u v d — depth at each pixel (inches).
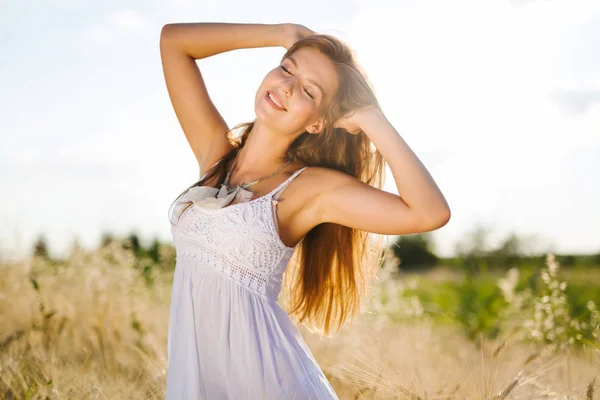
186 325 103.3
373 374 127.0
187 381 101.0
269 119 110.2
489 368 123.3
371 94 109.1
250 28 121.0
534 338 178.4
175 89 123.7
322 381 104.3
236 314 101.7
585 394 120.3
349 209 106.0
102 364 150.9
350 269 123.2
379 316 212.7
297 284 126.3
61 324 164.2
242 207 104.7
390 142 105.2
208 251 103.7
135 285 239.3
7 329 170.4
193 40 122.0
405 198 103.0
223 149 122.0
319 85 109.2
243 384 99.7
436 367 150.6
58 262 236.4
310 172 109.3
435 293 267.1
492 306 234.4
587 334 169.3
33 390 127.2
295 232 109.5
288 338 104.0
